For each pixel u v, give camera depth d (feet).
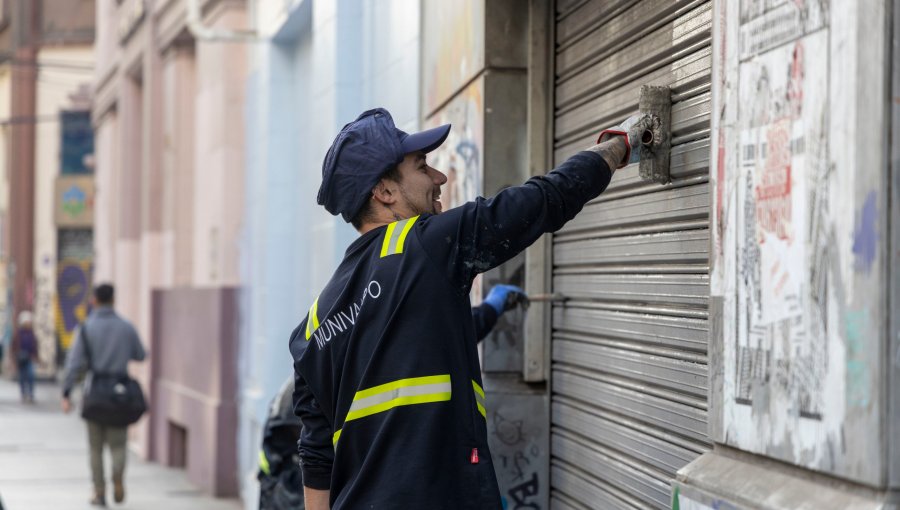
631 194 11.34
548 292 14.03
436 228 8.59
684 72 9.96
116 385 32.63
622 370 11.60
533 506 14.11
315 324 9.15
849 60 6.45
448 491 8.34
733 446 7.80
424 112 18.53
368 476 8.48
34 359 75.46
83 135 97.50
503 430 14.14
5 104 99.66
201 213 37.91
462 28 15.71
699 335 9.72
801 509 6.75
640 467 11.07
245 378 33.71
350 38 22.65
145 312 47.47
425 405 8.39
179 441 42.32
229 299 34.45
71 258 98.02
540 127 14.14
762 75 7.41
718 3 8.12
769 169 7.31
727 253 7.90
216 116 35.45
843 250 6.47
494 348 14.34
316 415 9.41
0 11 99.09
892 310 6.17
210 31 30.30
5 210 101.09
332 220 22.74
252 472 31.14
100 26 63.77
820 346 6.70
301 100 29.45
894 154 6.19
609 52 11.95
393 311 8.53
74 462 44.01
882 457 6.17
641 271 11.12
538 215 8.50
